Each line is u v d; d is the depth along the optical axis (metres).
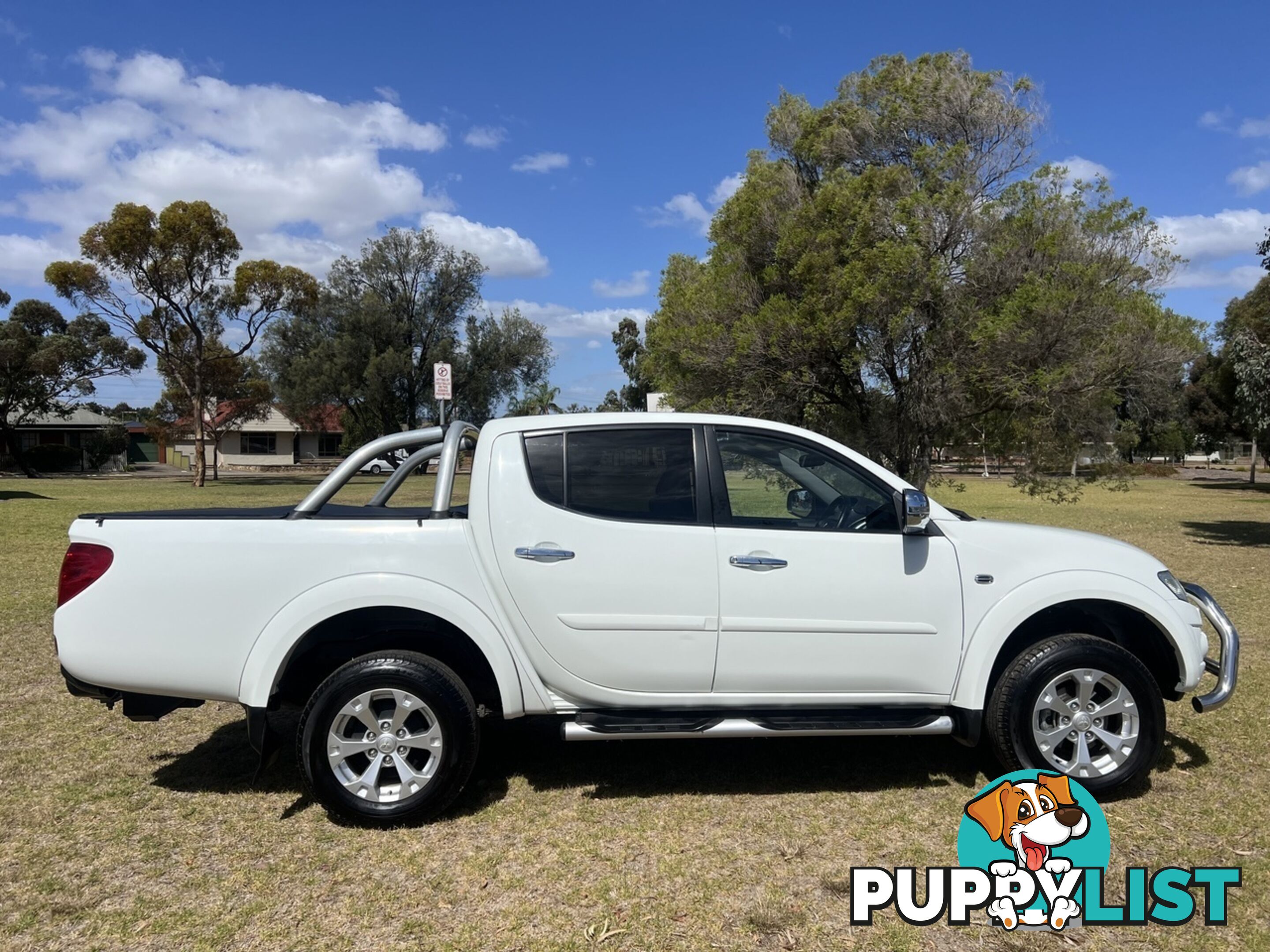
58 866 3.51
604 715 4.03
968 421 13.12
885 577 4.05
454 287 45.00
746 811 4.03
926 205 11.87
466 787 4.25
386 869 3.50
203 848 3.66
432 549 3.94
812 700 4.07
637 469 4.09
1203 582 10.35
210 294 33.41
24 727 5.16
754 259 13.50
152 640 3.81
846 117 14.02
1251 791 4.24
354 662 3.84
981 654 4.08
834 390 13.12
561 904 3.25
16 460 47.91
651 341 16.05
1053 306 10.98
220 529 3.88
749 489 4.15
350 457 4.28
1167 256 12.59
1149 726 4.06
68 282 31.34
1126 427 13.66
